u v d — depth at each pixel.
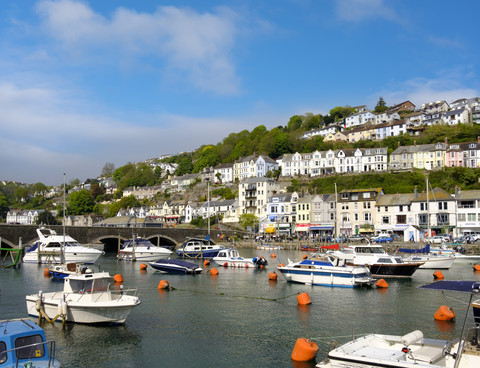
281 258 69.19
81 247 62.09
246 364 20.36
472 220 81.94
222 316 29.23
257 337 24.45
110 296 26.88
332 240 84.94
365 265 45.44
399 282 43.06
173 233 87.44
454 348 16.98
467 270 52.66
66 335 24.41
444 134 140.25
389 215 90.81
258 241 95.56
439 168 118.12
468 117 162.12
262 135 194.00
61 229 72.12
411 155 126.81
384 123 161.50
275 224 109.75
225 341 23.75
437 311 28.17
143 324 27.06
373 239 76.31
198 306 32.31
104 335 24.56
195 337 24.47
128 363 20.59
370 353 16.56
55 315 26.38
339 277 40.09
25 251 67.75
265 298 35.12
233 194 145.50
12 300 34.34
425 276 47.44
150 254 67.38
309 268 41.75
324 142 162.88
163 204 164.62
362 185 119.81
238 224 121.25
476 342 15.29
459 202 83.62
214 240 97.38
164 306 32.25
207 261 61.00
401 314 29.53
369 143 150.38
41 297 27.09
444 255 56.41
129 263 64.06
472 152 119.38
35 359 17.14
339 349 16.84
